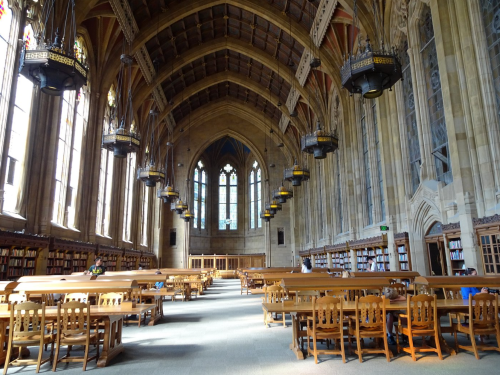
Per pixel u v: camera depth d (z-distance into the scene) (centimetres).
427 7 1430
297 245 4078
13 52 1290
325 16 2064
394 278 1178
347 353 688
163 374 576
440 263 1391
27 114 1438
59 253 1600
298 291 822
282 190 3080
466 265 1080
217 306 1455
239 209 4831
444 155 1327
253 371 585
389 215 1705
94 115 2119
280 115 3881
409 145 1631
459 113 1155
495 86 1061
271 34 2656
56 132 1579
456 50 1176
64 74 978
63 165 1778
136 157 3144
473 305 667
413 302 687
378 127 1819
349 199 2294
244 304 1505
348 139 2344
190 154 4238
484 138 1074
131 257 2884
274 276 1211
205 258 4097
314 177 3434
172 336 870
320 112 2833
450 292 906
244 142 4334
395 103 1722
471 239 1063
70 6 1602
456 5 1182
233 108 4097
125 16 2005
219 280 3744
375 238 1809
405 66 1661
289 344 771
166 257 4059
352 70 1015
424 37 1470
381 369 583
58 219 1742
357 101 2266
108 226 2484
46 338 629
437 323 688
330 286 793
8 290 715
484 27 1105
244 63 3253
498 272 967
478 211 1077
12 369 620
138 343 798
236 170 4928
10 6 1289
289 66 2941
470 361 619
